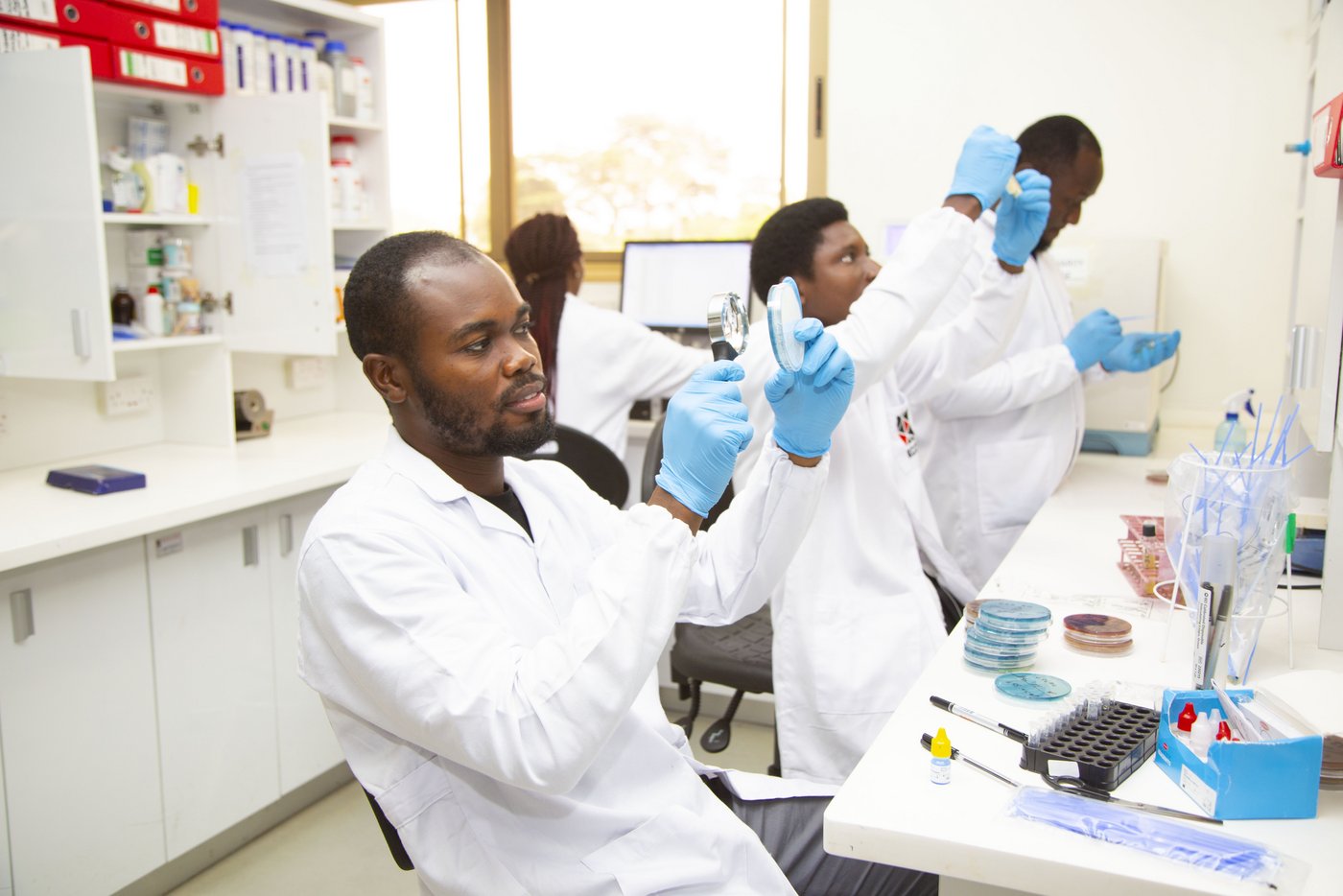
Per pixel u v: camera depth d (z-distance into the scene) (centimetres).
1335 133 119
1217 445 215
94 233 212
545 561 112
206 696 225
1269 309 275
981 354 187
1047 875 84
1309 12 238
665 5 324
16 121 217
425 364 104
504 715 89
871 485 171
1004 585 156
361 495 104
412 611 93
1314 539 164
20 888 191
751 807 128
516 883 101
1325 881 81
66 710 197
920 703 114
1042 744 99
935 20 292
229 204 265
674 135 330
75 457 254
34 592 189
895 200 305
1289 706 104
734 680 188
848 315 168
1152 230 282
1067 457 229
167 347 271
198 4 251
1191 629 136
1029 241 179
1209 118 273
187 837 222
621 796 106
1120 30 277
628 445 304
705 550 128
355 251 316
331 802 262
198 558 221
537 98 343
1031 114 288
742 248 317
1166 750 99
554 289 269
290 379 314
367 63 307
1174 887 80
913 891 119
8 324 227
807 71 310
